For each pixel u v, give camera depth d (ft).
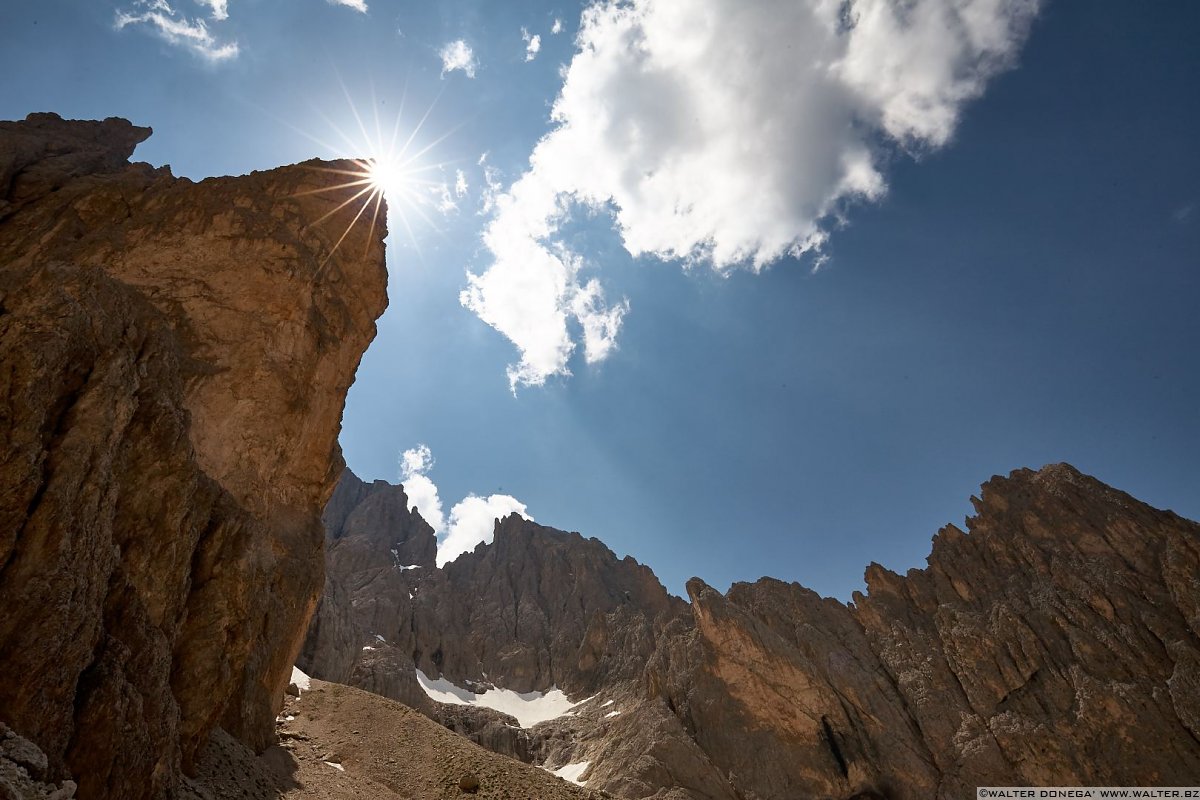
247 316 110.93
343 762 107.76
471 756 120.06
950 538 380.17
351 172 146.61
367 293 143.84
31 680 38.63
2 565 40.52
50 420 48.01
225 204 122.31
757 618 353.92
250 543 82.84
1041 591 318.24
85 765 42.34
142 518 60.44
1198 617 270.26
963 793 253.44
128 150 178.29
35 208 118.62
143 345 69.15
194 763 66.44
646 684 354.54
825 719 291.99
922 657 316.40
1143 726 246.27
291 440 111.75
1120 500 343.26
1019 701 278.67
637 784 254.88
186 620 69.56
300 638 114.32
